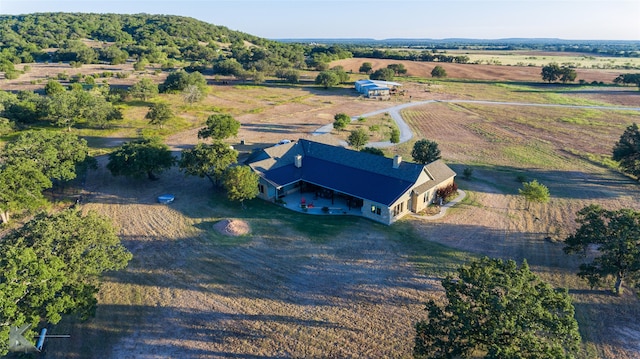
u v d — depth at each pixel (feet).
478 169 210.18
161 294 107.04
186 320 97.96
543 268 119.65
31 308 80.12
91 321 96.94
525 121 321.11
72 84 389.60
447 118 332.60
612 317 98.89
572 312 73.26
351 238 136.05
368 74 606.96
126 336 92.89
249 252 127.44
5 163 155.53
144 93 360.89
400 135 278.67
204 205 161.68
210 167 170.60
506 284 72.95
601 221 105.50
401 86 493.77
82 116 280.10
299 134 279.28
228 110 349.61
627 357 86.84
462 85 519.19
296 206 161.17
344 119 284.00
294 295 107.24
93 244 101.14
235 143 254.47
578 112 352.90
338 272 117.29
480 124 312.09
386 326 95.96
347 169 168.55
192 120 310.86
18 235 92.02
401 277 114.83
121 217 150.92
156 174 194.18
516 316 68.49
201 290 108.99
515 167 214.48
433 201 164.86
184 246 130.82
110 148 237.45
